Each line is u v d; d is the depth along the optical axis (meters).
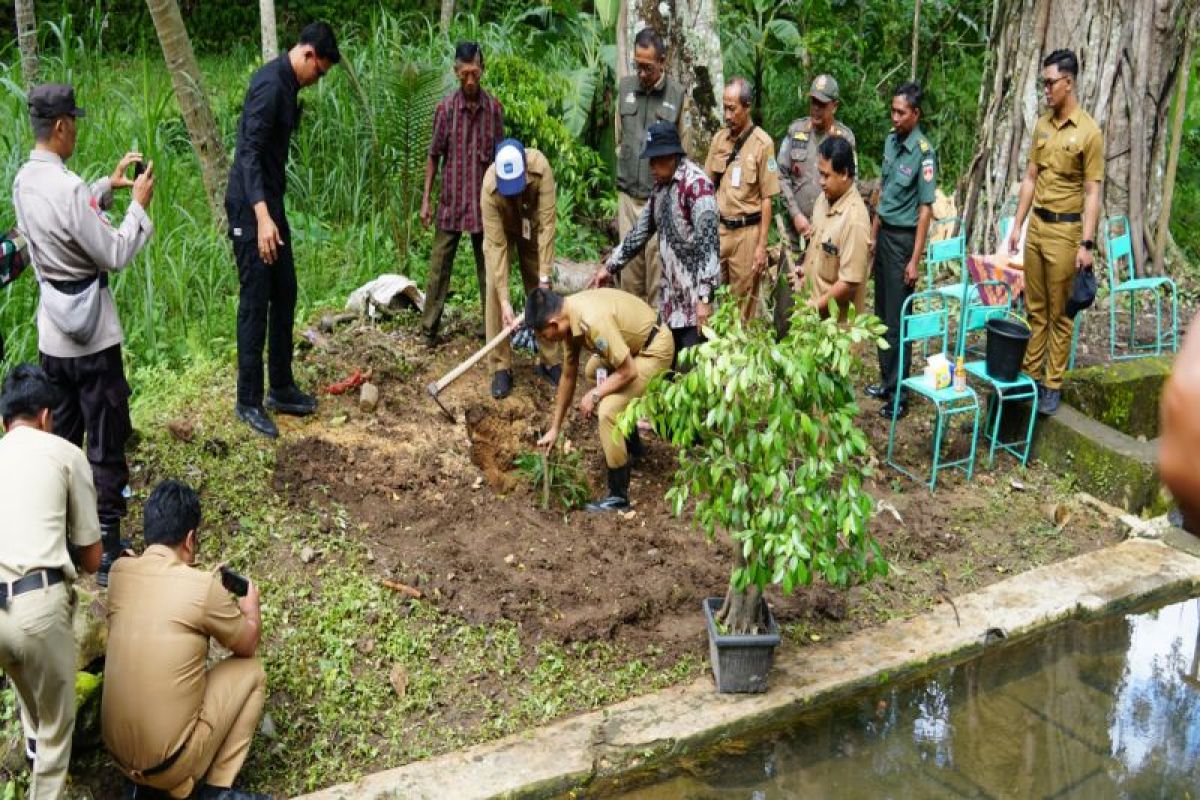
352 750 4.35
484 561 5.41
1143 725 4.80
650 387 4.71
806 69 10.78
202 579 3.94
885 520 6.00
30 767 4.07
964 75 11.59
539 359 7.25
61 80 8.89
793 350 4.34
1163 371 7.26
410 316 7.62
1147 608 5.61
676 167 5.97
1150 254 9.02
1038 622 5.34
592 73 9.40
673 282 6.14
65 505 3.87
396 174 8.40
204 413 6.25
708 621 4.78
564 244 8.74
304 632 4.86
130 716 3.81
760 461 4.43
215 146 7.76
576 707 4.64
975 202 9.04
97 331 4.76
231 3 12.95
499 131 6.91
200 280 7.35
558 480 5.96
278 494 5.75
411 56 9.17
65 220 4.54
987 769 4.50
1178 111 8.73
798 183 7.57
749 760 4.50
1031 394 6.51
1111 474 6.33
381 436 6.35
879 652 5.05
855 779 4.43
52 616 3.68
